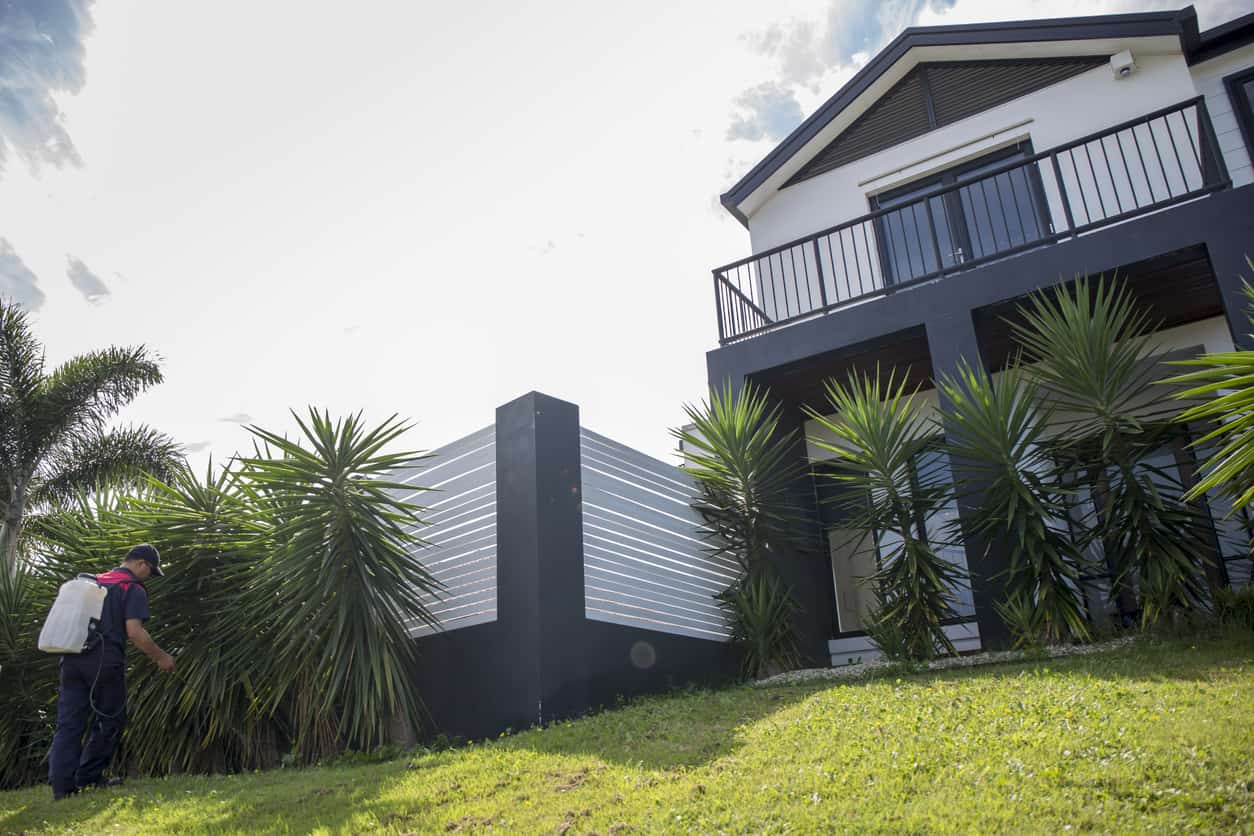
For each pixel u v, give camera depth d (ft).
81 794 16.96
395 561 21.13
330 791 14.82
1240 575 24.57
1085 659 18.30
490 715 21.26
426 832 11.82
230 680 20.75
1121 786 10.49
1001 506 21.79
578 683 21.20
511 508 22.58
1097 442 21.59
